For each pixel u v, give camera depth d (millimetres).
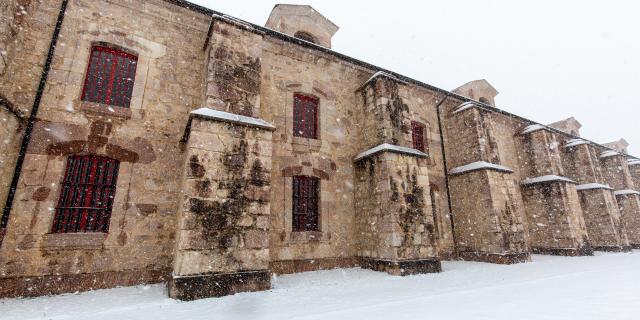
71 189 6598
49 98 6633
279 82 9680
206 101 6973
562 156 17625
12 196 5902
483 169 11609
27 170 6145
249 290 6195
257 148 7125
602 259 11484
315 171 9508
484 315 3869
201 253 5934
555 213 13578
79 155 6750
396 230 8438
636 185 20766
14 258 5766
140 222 6934
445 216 12125
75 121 6758
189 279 5688
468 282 6953
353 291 6141
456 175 12602
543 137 14711
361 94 10914
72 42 7156
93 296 5770
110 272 6465
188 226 5938
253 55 7984
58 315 4617
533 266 9742
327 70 10781
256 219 6672
